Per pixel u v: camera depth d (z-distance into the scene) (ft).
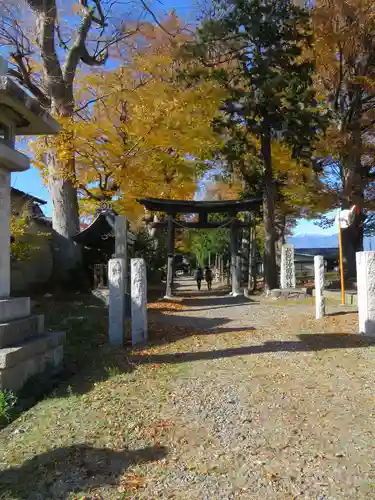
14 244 42.83
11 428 14.49
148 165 56.13
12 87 18.47
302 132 53.26
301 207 74.90
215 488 10.39
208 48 54.80
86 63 53.47
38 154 54.65
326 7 56.75
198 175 71.20
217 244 106.32
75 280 52.06
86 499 10.08
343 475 10.73
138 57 53.98
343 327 30.42
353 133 64.34
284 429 13.53
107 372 21.08
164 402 16.39
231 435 13.30
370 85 60.23
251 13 52.49
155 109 50.55
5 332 18.17
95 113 54.29
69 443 13.10
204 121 54.90
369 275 27.48
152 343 27.48
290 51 53.57
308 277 106.93
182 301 57.67
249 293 66.49
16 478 11.14
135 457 12.07
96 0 50.44
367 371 19.31
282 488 10.28
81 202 65.77
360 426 13.48
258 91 54.49
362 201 65.46
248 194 72.74
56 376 20.51
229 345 26.04
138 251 74.49
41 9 46.93
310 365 20.63
